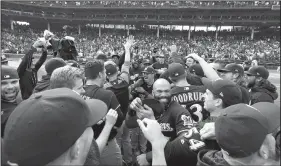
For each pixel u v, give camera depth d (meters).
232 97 2.17
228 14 47.84
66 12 54.12
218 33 52.84
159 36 52.72
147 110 2.19
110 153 2.80
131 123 2.33
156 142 1.60
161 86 2.54
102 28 56.88
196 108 3.08
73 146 1.17
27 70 3.84
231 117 1.32
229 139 1.28
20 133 1.01
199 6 47.66
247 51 38.66
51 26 58.44
